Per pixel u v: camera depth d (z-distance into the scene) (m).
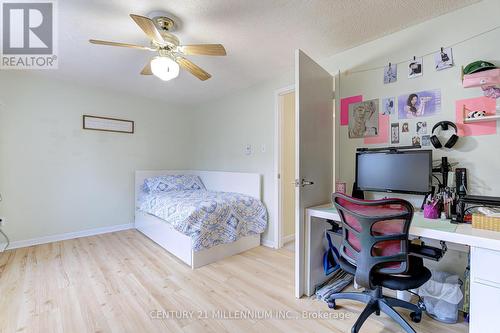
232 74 3.05
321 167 2.23
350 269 1.58
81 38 2.19
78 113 3.42
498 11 1.65
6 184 2.92
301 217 1.97
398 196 2.08
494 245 1.16
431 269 1.90
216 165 4.11
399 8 1.78
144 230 3.56
